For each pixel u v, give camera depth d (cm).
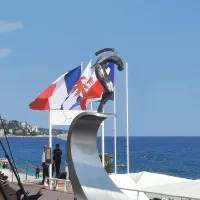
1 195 1003
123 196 1262
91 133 1288
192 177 6575
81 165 1242
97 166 1272
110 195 1239
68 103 2548
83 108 2491
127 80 2992
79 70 2544
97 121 1273
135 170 7488
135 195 1950
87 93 2439
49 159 2231
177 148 17312
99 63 1302
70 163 1239
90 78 2450
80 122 1243
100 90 2434
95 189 1229
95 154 1293
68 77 2509
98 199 1210
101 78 1294
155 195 2023
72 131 1245
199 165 8775
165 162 9631
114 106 2780
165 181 2242
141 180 2253
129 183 2056
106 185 1258
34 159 9169
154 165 8775
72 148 1248
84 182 1224
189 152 14088
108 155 2966
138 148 17075
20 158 9600
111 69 2702
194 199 1612
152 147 18300
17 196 1053
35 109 2459
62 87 2483
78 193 1216
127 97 2992
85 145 1282
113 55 1306
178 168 8156
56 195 1964
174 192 1970
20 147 17800
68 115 2383
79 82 2522
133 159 10475
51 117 2391
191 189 2000
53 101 2462
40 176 3056
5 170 2861
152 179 2267
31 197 1084
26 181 2559
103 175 1276
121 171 7075
